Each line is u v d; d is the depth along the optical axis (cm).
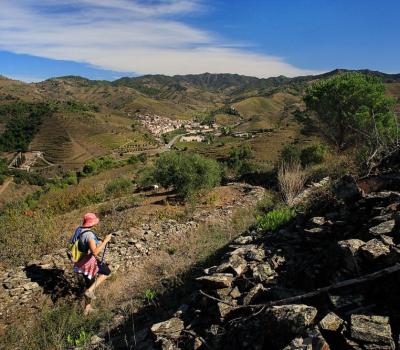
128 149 16825
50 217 1547
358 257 423
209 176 1914
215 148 13188
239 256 614
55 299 795
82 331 604
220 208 1578
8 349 637
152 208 1712
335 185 772
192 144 19438
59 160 14662
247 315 436
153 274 813
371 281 389
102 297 767
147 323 591
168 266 820
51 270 855
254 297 467
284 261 561
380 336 314
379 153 986
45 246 1094
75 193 2530
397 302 350
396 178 696
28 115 19288
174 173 1880
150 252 1041
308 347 317
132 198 2059
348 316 356
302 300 425
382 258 404
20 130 17000
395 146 955
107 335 604
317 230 589
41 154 15225
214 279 510
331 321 343
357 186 680
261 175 2608
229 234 992
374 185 710
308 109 2916
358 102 2477
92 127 19012
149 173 2661
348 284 390
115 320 648
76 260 723
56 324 691
